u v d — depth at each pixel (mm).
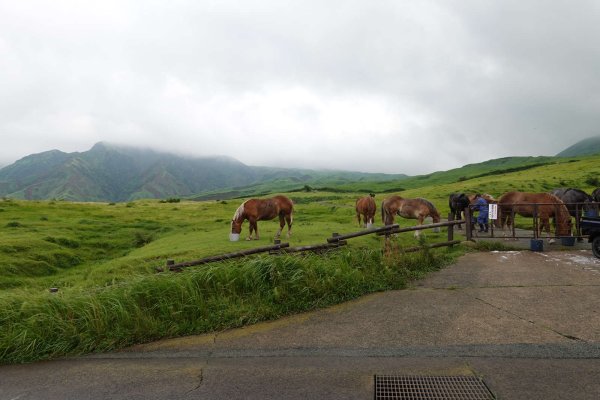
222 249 14789
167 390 4340
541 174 86312
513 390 3943
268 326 6289
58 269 19734
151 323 6148
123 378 4734
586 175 74250
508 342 5109
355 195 90562
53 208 44844
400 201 17844
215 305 6789
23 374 5074
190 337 6023
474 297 7203
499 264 10188
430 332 5613
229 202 59031
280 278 7438
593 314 6000
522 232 18109
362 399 3916
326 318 6500
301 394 4070
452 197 22984
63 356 5629
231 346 5562
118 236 27969
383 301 7250
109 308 6367
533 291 7395
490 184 68688
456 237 16828
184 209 49031
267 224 26219
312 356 5055
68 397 4312
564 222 14141
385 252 9742
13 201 46938
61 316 6215
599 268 9227
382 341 5402
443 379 4258
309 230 20125
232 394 4156
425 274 9203
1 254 19703
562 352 4742
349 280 7840
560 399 3734
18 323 6031
